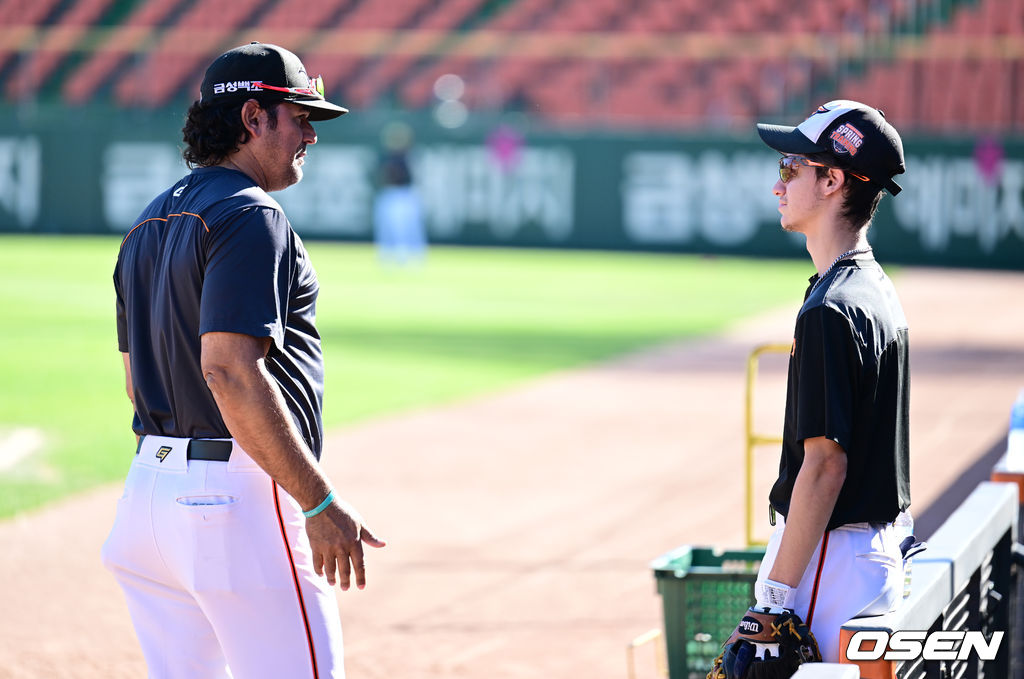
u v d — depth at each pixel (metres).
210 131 11.41
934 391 45.81
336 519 10.80
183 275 10.91
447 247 112.56
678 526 28.11
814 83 114.06
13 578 23.34
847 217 10.65
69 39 124.94
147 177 111.69
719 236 106.62
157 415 11.46
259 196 10.98
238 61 11.45
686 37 119.62
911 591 11.21
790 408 10.48
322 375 11.72
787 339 60.62
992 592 15.59
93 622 21.11
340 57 125.00
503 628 21.14
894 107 111.81
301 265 11.30
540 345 57.84
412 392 45.34
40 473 31.27
